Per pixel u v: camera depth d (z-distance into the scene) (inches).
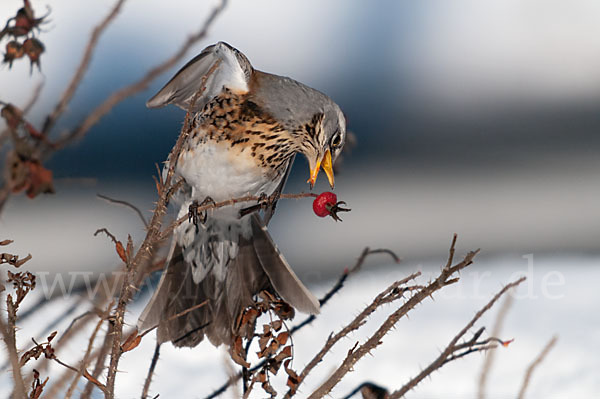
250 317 291.4
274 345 289.6
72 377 289.3
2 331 284.5
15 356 284.7
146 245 285.6
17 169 281.9
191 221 294.8
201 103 294.8
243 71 293.9
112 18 283.1
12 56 283.6
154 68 282.7
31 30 283.6
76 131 282.4
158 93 293.7
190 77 294.2
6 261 284.5
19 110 282.2
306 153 295.9
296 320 301.9
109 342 289.4
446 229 351.3
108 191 400.5
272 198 295.1
